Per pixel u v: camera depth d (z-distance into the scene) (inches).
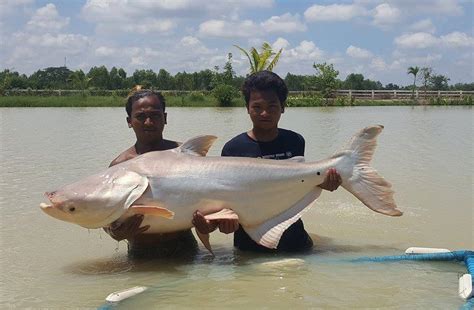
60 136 296.5
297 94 901.8
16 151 229.9
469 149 241.4
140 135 96.7
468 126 382.6
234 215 86.4
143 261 90.9
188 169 87.1
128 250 94.7
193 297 72.9
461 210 123.9
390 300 70.8
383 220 116.2
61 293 75.8
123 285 78.9
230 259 91.6
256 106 97.0
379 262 87.3
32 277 82.9
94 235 107.3
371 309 67.9
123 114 526.0
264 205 90.7
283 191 91.0
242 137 100.7
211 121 407.5
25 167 186.1
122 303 70.9
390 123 410.6
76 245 100.6
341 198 137.3
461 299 70.9
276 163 91.3
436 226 111.0
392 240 101.8
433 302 70.0
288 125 381.4
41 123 397.4
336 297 72.1
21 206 129.3
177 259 91.9
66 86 1150.3
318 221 116.0
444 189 147.7
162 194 85.4
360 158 91.0
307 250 96.2
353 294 73.2
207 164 88.3
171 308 69.1
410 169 183.6
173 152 89.1
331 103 837.8
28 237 105.1
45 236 106.0
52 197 83.7
